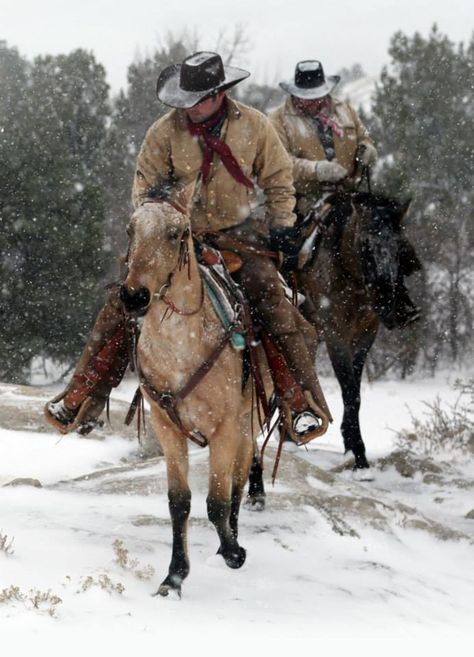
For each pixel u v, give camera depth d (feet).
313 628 24.41
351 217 46.01
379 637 24.22
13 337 103.30
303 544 33.27
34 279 105.91
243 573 29.09
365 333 48.26
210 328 26.84
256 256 30.50
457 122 135.85
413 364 112.88
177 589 26.03
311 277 45.78
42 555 27.73
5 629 20.72
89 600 23.65
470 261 116.98
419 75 142.92
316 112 47.50
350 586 29.22
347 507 37.37
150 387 26.71
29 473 46.75
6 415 55.47
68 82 143.84
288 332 30.09
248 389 29.30
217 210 31.60
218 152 30.91
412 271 48.14
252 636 22.98
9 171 105.40
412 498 44.88
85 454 50.52
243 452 30.63
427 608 28.45
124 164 143.23
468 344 117.70
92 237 107.86
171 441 27.25
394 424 81.10
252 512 36.22
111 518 33.78
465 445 54.34
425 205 119.75
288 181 32.63
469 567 34.53
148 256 24.22
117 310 28.86
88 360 29.50
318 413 29.86
